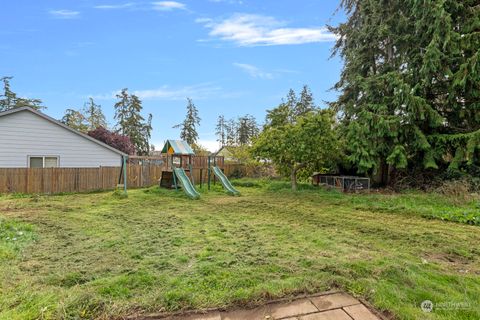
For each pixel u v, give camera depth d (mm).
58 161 12062
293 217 6324
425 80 9359
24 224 5035
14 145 10828
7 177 9602
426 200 7863
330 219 6113
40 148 11508
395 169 11461
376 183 12141
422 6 9242
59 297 2285
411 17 10086
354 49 11859
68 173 11016
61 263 3238
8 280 2660
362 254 3680
